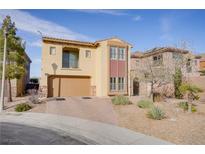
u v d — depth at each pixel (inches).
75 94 999.0
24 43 888.3
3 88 641.6
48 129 411.5
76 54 1045.2
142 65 968.9
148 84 1101.1
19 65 834.8
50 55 929.5
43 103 733.3
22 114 562.6
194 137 336.2
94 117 520.1
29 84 1393.9
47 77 916.6
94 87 1035.9
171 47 1028.5
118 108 639.1
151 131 379.2
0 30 802.8
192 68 1019.3
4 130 398.3
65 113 574.6
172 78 914.1
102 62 994.1
